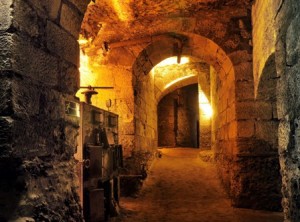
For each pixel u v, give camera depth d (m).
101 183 3.64
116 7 4.52
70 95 2.17
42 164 1.77
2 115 1.51
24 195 1.60
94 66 5.28
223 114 5.86
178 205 4.79
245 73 4.61
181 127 13.80
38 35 1.76
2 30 1.54
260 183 4.47
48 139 1.85
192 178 6.53
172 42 5.30
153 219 3.97
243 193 4.52
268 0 3.31
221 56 5.04
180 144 13.66
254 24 4.41
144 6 4.54
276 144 4.46
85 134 3.28
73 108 2.21
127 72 5.25
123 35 5.15
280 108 2.00
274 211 4.35
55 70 1.95
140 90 6.00
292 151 1.76
